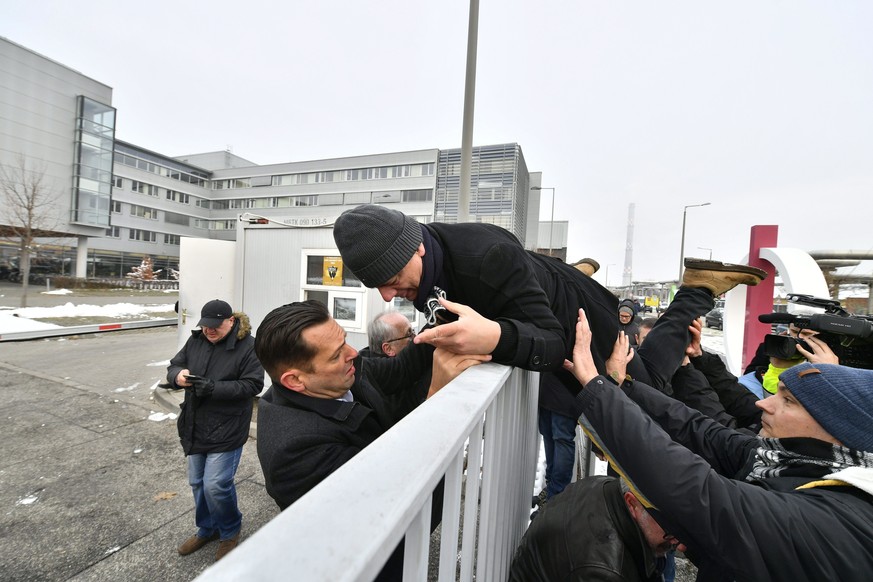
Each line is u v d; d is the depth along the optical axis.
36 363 7.68
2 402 5.40
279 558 0.29
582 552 1.07
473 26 5.15
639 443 0.92
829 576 0.68
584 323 1.20
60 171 30.66
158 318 14.66
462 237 1.07
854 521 0.71
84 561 2.54
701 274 1.83
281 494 1.10
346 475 0.41
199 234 56.50
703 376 1.93
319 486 0.38
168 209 51.06
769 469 0.94
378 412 1.36
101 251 42.31
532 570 1.15
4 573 2.43
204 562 2.56
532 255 1.31
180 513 3.04
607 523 1.10
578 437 3.18
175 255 51.75
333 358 1.16
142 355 8.55
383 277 0.96
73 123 31.27
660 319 1.89
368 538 0.32
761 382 2.27
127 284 33.59
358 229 0.95
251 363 2.71
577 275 1.33
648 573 1.09
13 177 24.78
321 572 0.28
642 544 1.07
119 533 2.81
